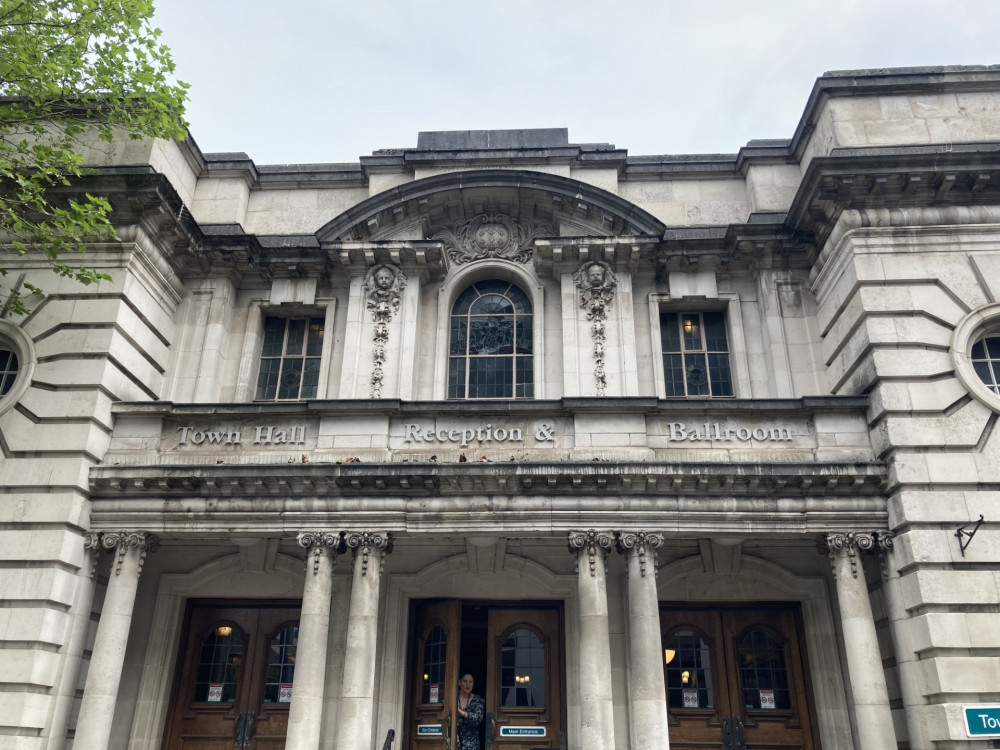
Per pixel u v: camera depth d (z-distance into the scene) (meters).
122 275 16.11
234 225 18.98
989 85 16.61
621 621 16.02
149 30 14.88
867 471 14.06
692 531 14.16
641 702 12.98
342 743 12.91
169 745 16.03
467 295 19.14
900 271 15.27
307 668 13.41
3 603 13.65
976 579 12.98
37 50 14.12
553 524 14.23
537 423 15.40
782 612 16.72
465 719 15.72
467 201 18.88
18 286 16.09
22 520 14.18
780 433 15.11
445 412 15.43
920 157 15.06
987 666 12.40
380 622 16.34
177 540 15.81
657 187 19.80
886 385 14.41
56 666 13.75
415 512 14.34
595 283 17.81
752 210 19.05
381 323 17.78
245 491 14.63
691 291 18.31
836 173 15.28
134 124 15.48
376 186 19.64
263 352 18.97
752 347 17.86
